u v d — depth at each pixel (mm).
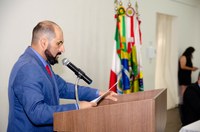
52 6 2773
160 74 5254
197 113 3023
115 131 992
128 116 974
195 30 6164
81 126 1031
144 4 4316
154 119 942
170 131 3666
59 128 1059
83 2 3139
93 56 3342
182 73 5387
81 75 1488
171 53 5371
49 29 1346
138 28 2926
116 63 2701
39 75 1238
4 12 2365
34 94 1145
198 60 6230
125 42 2732
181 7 5469
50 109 1110
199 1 5996
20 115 1278
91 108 1020
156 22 4840
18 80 1212
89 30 3254
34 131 1287
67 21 2955
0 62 2357
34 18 2604
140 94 1366
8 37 2404
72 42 3041
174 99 5398
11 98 1287
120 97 1396
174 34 5391
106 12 3488
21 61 1298
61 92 1621
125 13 2773
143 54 4398
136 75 2828
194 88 3074
